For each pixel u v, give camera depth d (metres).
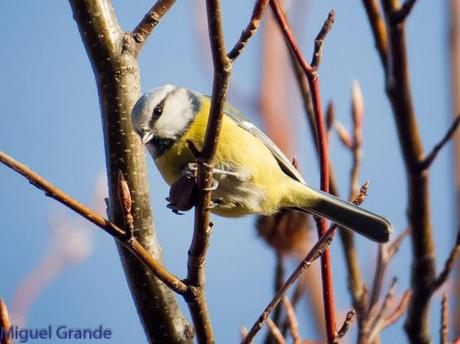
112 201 6.33
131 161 6.34
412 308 5.75
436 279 5.65
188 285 5.23
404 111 5.83
